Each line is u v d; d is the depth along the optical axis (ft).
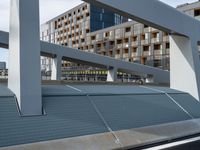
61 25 335.47
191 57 44.27
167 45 187.21
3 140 20.98
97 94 33.42
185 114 35.53
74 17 310.04
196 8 164.04
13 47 27.66
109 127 26.58
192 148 24.95
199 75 44.75
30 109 25.34
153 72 124.77
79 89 35.50
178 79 45.93
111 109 30.58
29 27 26.40
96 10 290.15
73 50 112.68
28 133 22.49
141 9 36.68
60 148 21.59
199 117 36.09
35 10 26.91
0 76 138.82
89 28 287.07
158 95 39.40
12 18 27.96
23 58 25.80
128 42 217.77
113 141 24.30
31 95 25.62
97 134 24.76
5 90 28.30
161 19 39.37
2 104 24.95
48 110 26.61
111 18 302.66
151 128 28.43
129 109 31.81
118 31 228.43
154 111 33.37
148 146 24.97
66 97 30.19
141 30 206.08
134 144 24.45
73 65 256.52
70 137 23.34
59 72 109.81
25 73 25.68
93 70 217.15
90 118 27.32
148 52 200.95
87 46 278.26
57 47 108.99
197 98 43.37
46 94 29.60
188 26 43.96
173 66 46.57
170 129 29.50
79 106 29.14
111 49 235.40
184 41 44.88
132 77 155.33
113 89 39.14
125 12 35.17
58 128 24.17
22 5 26.25
